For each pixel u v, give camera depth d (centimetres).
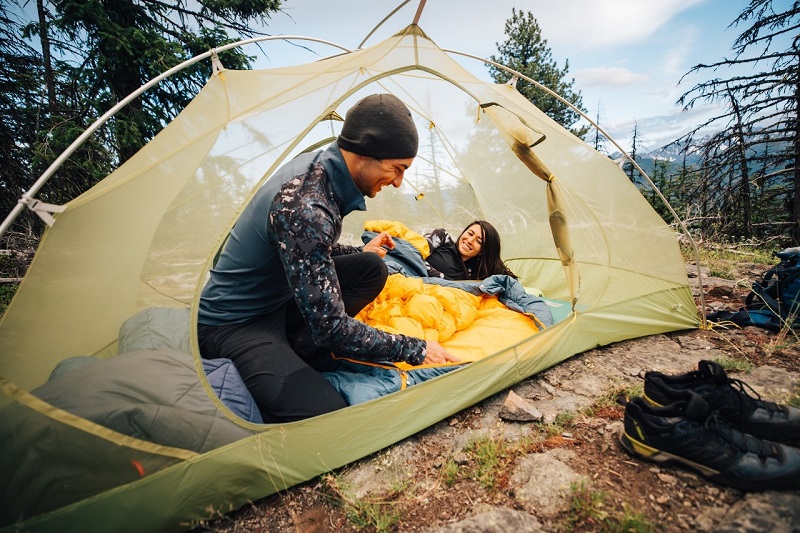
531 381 216
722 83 907
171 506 130
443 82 279
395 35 216
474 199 386
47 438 117
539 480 139
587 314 239
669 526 114
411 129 151
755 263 461
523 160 225
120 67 618
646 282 262
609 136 269
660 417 138
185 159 159
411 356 170
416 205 409
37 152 542
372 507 138
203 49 679
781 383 185
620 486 132
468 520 125
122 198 152
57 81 657
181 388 136
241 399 146
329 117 311
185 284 149
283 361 157
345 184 155
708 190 953
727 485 125
